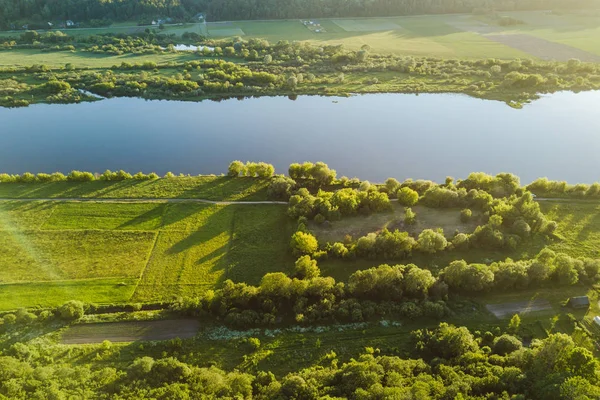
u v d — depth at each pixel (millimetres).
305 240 107125
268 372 78812
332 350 85062
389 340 87062
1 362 75062
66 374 76250
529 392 67875
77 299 95750
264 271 105375
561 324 90750
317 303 94062
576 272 99562
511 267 99000
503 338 82375
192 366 81188
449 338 81125
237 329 89812
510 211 119312
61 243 112188
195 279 102625
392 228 119688
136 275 103188
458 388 68625
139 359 78750
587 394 63406
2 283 99125
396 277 96500
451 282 98188
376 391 68188
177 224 120750
